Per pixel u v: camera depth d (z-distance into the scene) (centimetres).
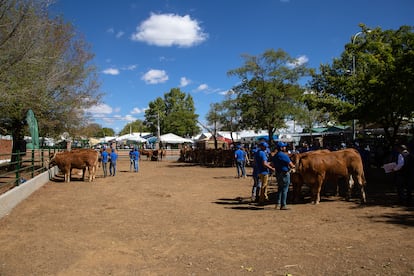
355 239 635
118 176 2056
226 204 1057
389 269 480
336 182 1123
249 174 2119
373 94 1402
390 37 1538
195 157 3556
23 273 500
